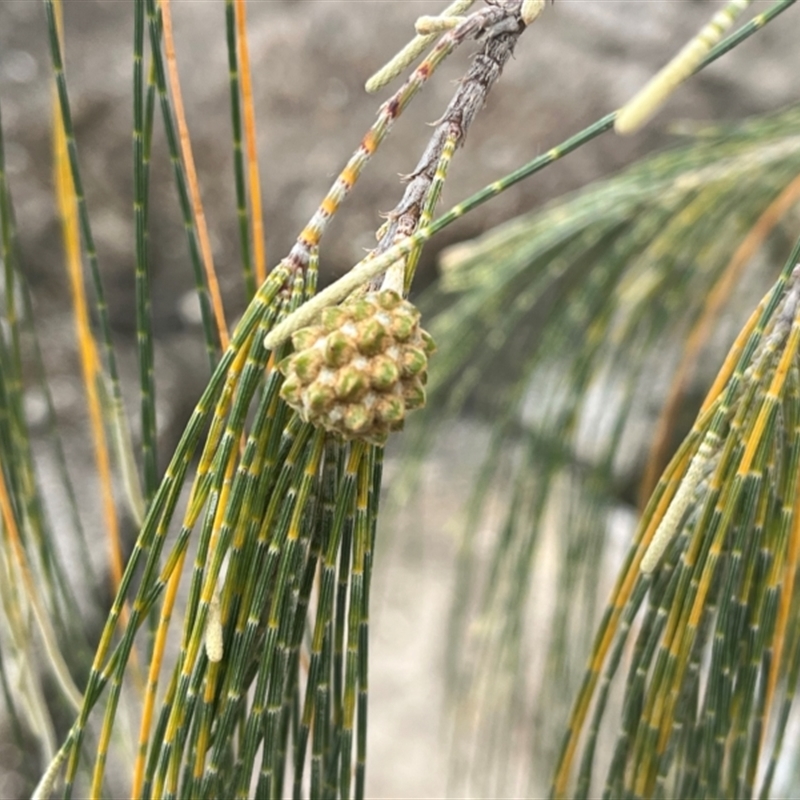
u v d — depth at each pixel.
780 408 0.19
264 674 0.19
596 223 0.36
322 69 0.64
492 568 0.40
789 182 0.32
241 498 0.18
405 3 0.63
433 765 0.68
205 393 0.18
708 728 0.20
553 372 0.50
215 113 0.64
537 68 0.65
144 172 0.20
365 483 0.18
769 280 0.46
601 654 0.21
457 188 0.68
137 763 0.19
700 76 0.65
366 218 0.68
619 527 0.65
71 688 0.23
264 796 0.19
